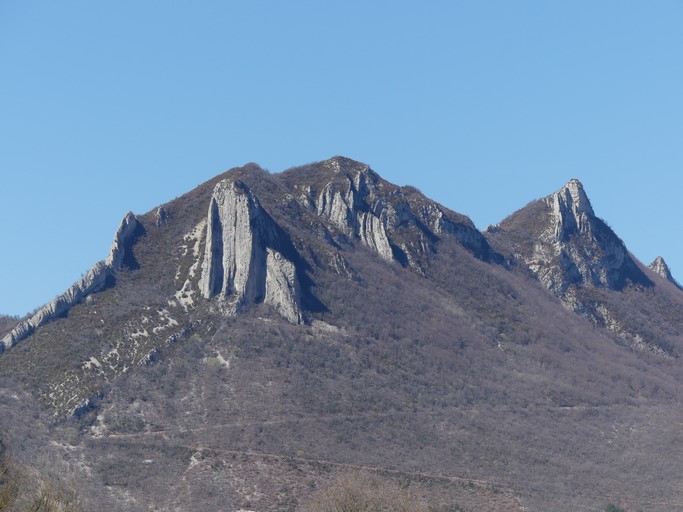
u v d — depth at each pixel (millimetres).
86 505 166000
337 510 185625
